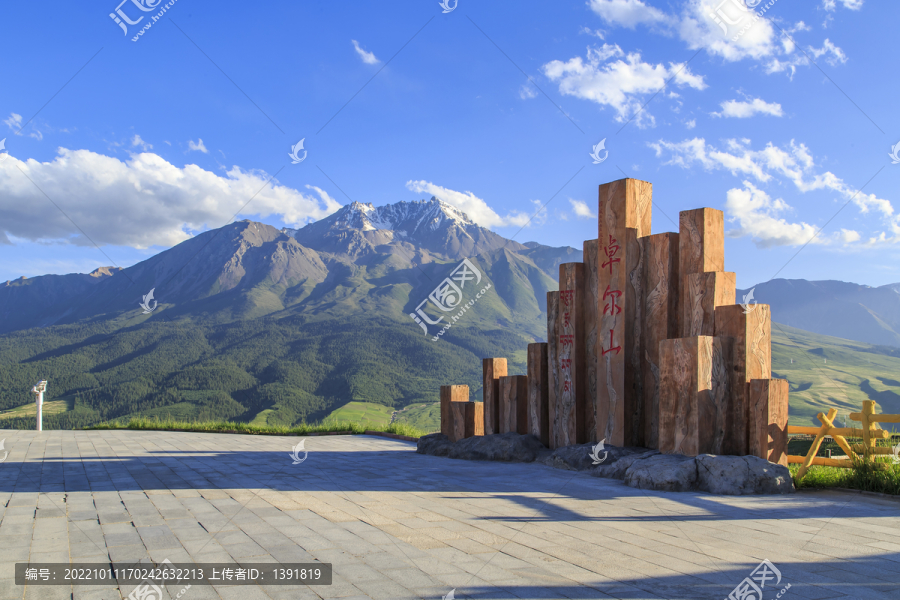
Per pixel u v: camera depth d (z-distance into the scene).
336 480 7.94
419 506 6.09
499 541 4.65
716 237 8.78
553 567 3.96
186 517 5.50
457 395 12.17
